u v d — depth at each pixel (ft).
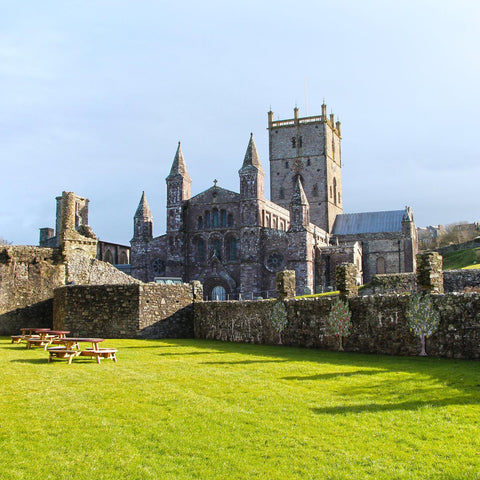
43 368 68.74
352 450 38.37
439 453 37.19
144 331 113.29
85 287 117.19
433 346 71.56
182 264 313.94
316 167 407.85
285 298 96.43
